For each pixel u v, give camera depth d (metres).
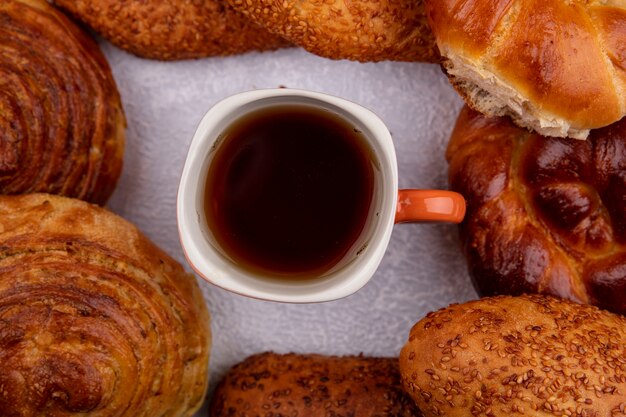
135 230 0.51
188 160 0.44
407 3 0.50
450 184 0.53
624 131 0.49
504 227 0.51
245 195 0.47
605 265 0.50
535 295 0.50
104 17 0.52
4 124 0.49
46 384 0.46
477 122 0.52
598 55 0.46
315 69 0.56
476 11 0.46
